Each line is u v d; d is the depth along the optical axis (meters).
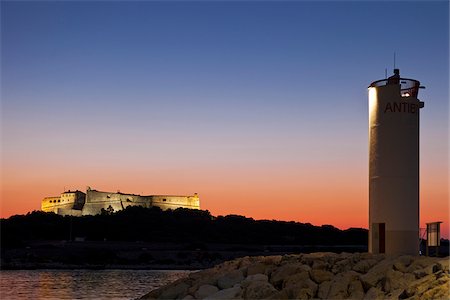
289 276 24.28
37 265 148.00
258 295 23.31
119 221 192.38
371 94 29.30
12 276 112.69
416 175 28.45
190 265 161.62
